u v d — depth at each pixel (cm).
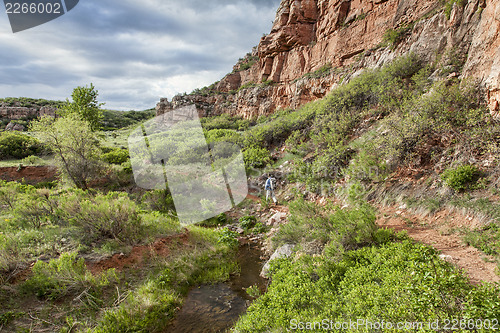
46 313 435
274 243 757
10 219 681
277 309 411
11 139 1955
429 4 1700
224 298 544
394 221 690
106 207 673
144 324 436
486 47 877
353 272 446
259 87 3847
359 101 1434
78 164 1254
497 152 657
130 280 562
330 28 2989
